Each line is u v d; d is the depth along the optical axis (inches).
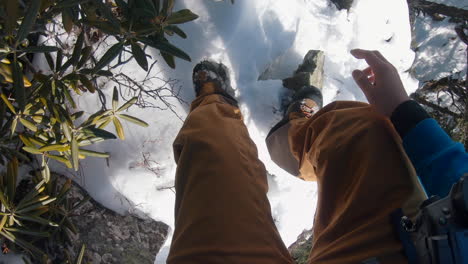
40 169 67.0
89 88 54.4
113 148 74.8
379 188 41.1
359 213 40.9
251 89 81.1
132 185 76.4
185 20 51.7
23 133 57.1
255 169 53.1
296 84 81.6
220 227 44.6
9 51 43.9
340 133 48.4
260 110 81.7
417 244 32.2
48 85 53.5
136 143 75.7
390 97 44.4
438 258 28.6
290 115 72.4
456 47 142.6
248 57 81.0
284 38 83.8
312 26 86.9
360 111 50.3
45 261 63.4
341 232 41.5
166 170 77.4
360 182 42.3
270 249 44.3
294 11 84.7
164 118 77.2
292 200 85.2
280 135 71.4
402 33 93.6
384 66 46.7
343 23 89.1
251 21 80.4
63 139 58.1
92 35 72.7
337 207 44.8
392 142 44.6
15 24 43.1
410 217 37.9
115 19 48.0
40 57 68.8
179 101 77.8
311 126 55.6
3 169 66.1
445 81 118.2
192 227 45.8
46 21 50.9
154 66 76.4
